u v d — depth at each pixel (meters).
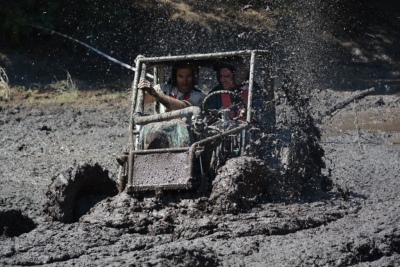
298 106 28.59
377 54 71.62
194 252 18.69
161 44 64.56
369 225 21.30
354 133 40.12
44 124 44.22
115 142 38.75
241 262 18.58
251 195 22.53
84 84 56.09
